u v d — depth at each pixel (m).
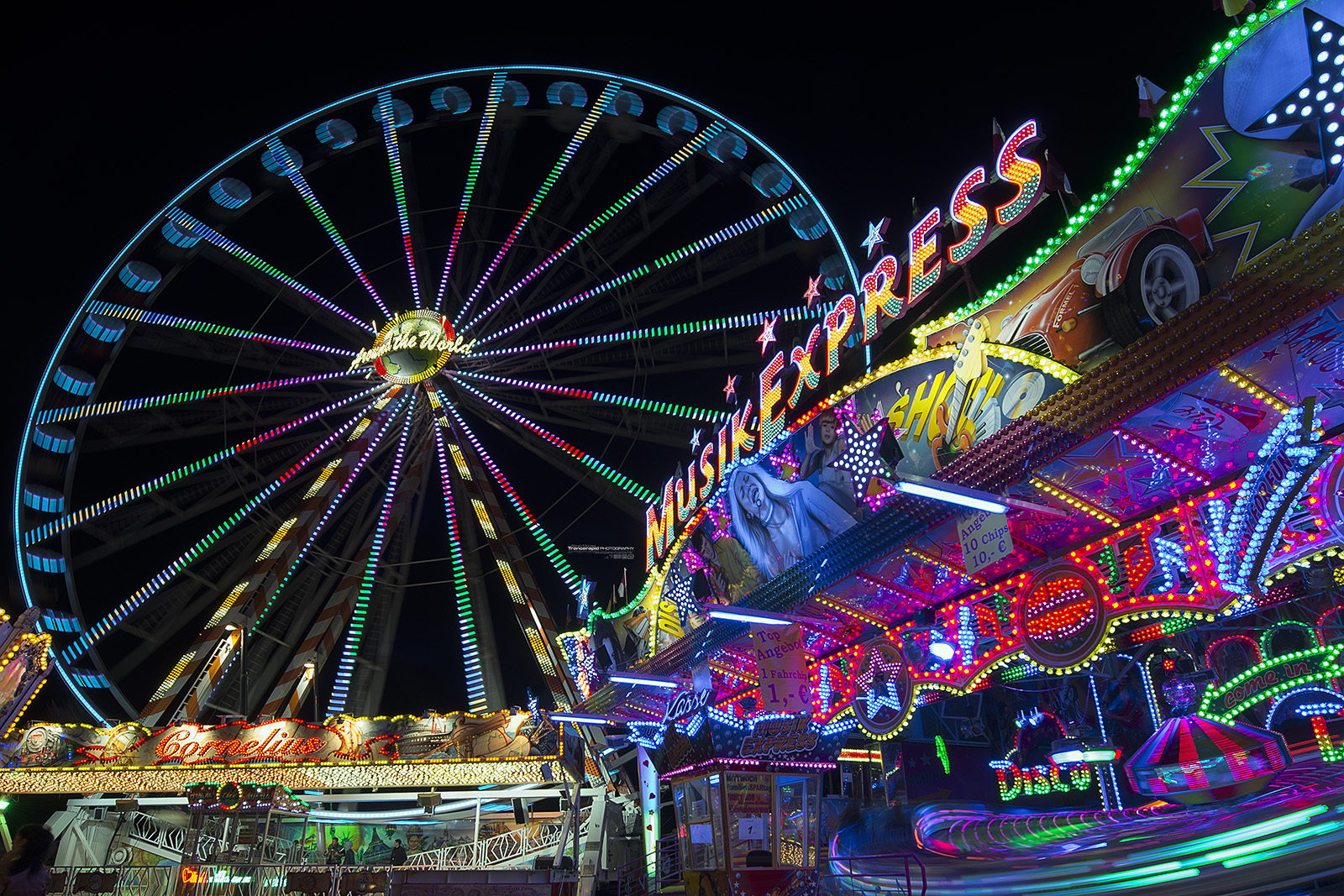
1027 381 8.78
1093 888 9.04
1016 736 20.12
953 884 10.95
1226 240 7.11
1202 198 7.34
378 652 26.89
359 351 27.58
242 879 16.34
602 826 18.27
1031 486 7.99
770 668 11.18
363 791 19.69
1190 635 16.34
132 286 25.98
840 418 11.41
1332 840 7.96
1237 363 6.38
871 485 10.57
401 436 26.97
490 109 28.88
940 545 9.56
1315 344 6.14
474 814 20.39
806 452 12.30
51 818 19.50
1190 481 7.65
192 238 26.64
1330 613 13.44
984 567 8.20
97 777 19.41
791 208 25.19
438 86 28.38
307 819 19.55
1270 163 6.91
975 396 9.44
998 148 10.24
